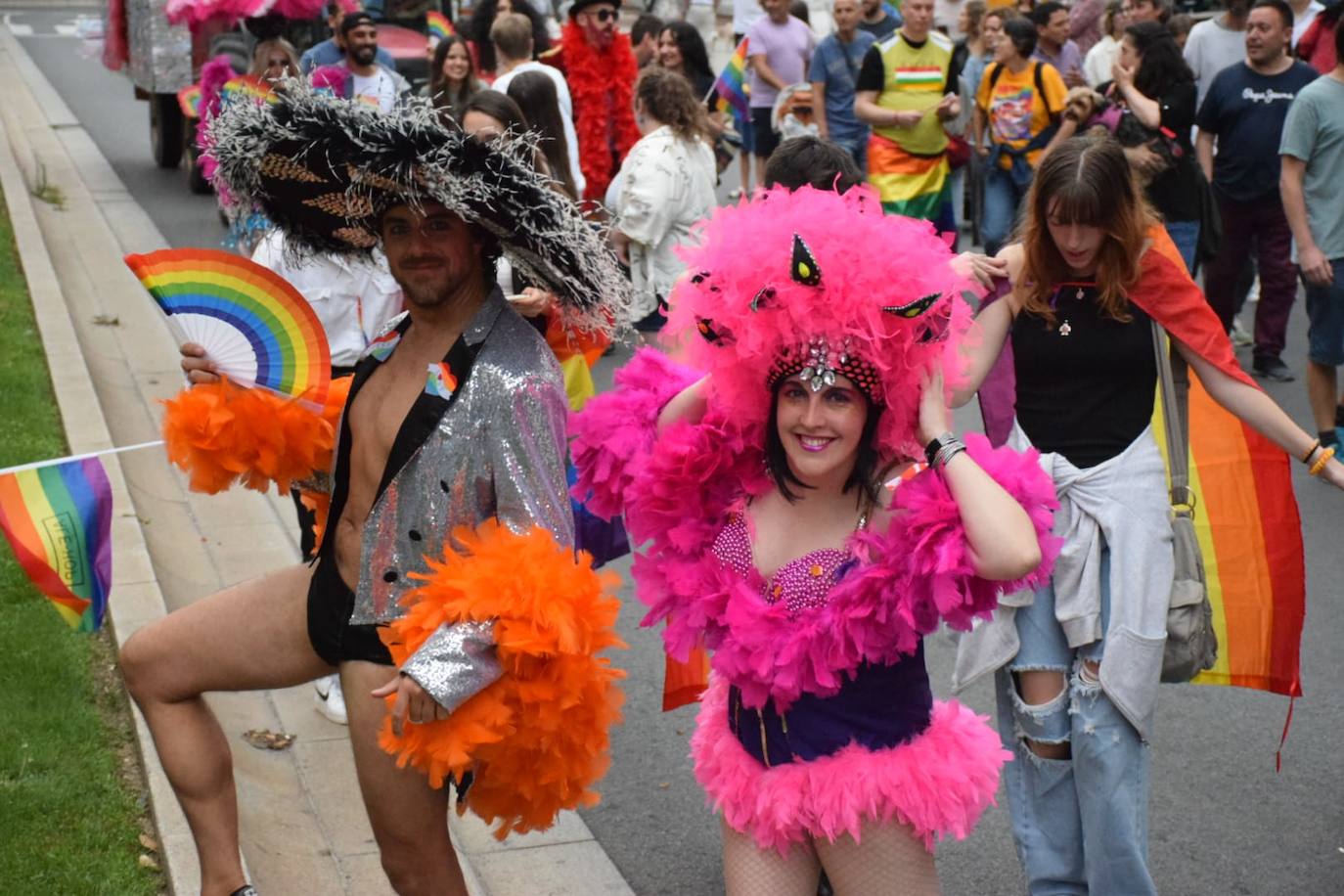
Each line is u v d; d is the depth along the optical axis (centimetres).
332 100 299
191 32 1351
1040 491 288
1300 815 461
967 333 341
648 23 1343
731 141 1384
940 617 293
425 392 306
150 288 335
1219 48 1052
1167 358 389
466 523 308
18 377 745
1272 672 414
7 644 480
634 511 324
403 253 312
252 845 412
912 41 1041
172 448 343
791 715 304
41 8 3198
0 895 355
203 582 600
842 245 282
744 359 299
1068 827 386
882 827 301
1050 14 1169
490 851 431
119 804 404
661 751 498
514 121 477
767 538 308
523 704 288
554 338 373
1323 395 785
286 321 343
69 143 1648
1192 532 379
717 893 420
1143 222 371
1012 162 1041
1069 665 377
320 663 330
